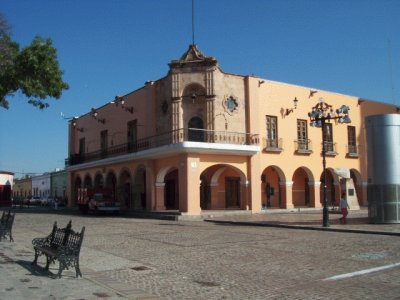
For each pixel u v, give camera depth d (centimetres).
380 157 2030
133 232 1850
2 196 4819
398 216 1994
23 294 731
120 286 809
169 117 2930
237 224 2228
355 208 3162
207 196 3170
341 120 2052
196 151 2672
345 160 3584
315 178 3353
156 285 827
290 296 736
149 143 3133
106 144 3997
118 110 3738
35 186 7506
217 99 2848
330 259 1087
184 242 1475
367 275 892
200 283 843
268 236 1630
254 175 2917
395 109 4066
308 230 1866
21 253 1209
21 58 1234
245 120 2961
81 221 2573
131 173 3347
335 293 750
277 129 3144
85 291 761
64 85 1310
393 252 1192
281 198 3191
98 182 4094
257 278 881
